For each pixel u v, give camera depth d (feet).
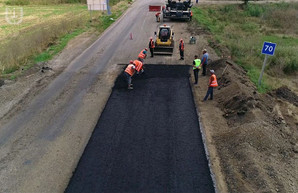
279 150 30.76
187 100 41.88
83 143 32.24
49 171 27.89
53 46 69.56
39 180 26.71
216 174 27.04
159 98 42.52
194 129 34.42
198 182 25.93
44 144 32.24
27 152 30.91
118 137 32.89
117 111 38.86
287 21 108.58
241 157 28.55
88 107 40.45
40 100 42.91
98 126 35.27
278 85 52.29
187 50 66.03
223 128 34.81
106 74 52.60
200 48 67.46
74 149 31.22
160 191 24.86
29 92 45.52
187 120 36.42
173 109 39.27
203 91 45.14
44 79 50.67
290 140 33.58
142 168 27.76
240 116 36.17
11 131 34.99
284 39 86.02
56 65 57.72
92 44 72.43
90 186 25.61
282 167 28.07
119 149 30.68
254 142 30.32
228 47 69.21
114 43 72.79
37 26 93.09
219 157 29.50
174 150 30.42
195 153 29.96
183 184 25.67
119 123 35.88
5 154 30.66
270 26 105.40
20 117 38.19
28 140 33.09
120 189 25.16
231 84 43.68
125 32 83.92
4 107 40.78
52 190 25.44
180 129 34.42
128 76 44.65
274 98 45.85
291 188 25.16
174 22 96.73
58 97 43.70
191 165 28.17
